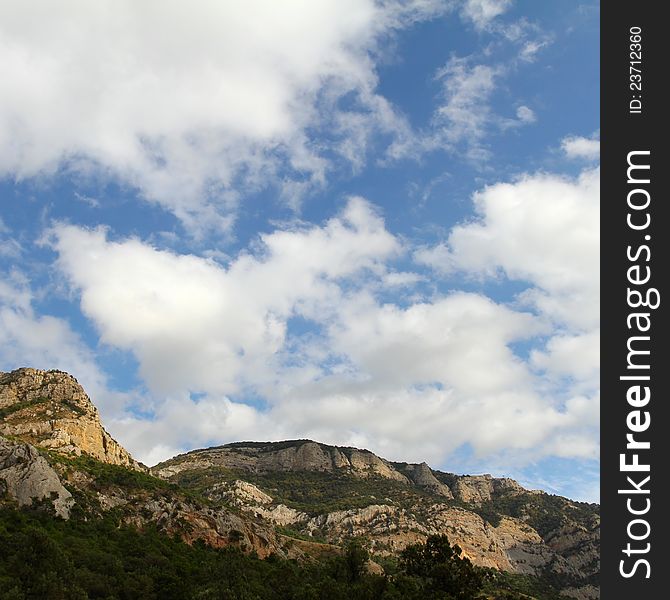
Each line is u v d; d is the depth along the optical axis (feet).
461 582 332.39
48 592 246.27
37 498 369.09
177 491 465.06
